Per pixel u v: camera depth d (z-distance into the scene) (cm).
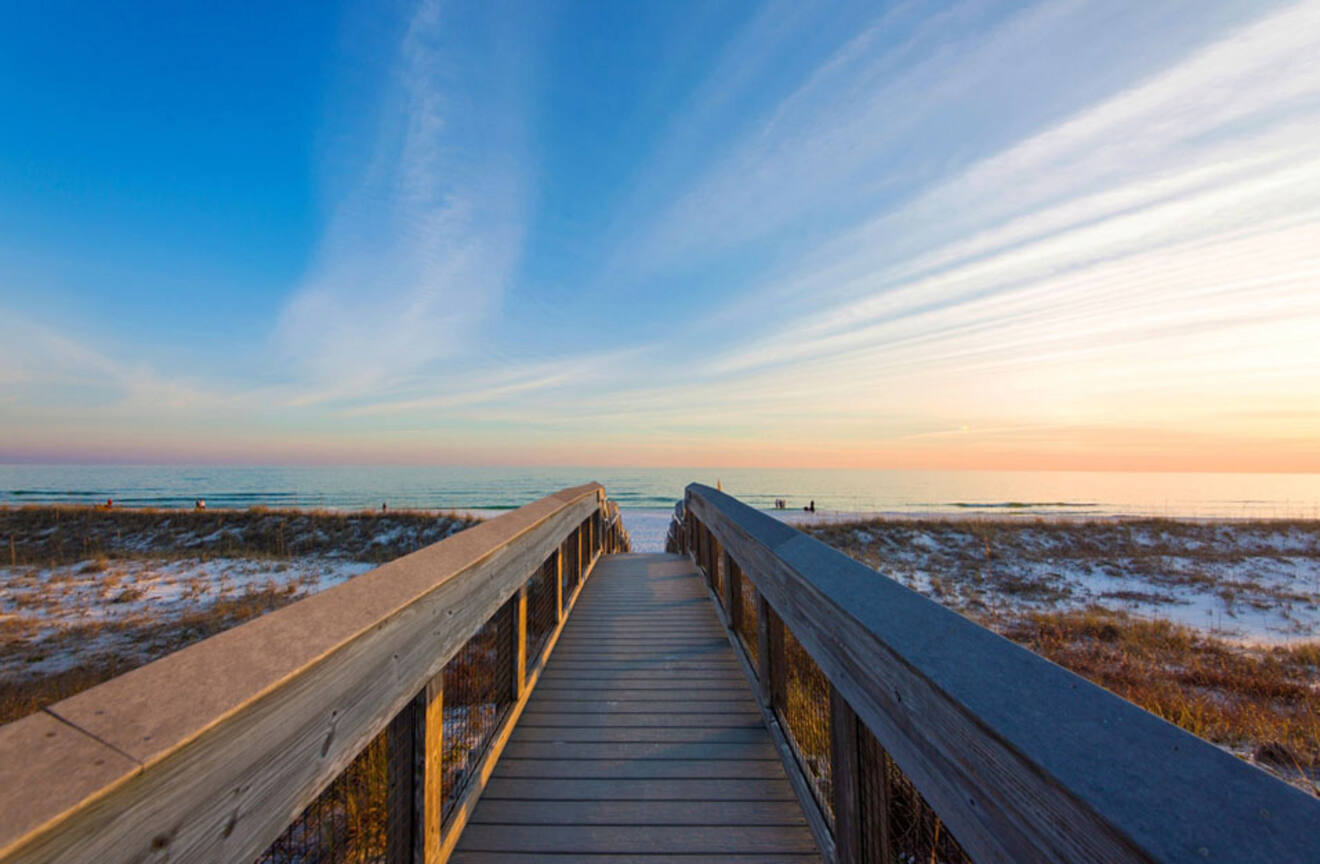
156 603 959
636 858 172
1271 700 498
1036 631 745
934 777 92
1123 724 67
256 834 79
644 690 298
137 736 62
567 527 403
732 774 219
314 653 91
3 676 633
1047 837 65
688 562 691
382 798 214
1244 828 50
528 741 244
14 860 45
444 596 158
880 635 112
